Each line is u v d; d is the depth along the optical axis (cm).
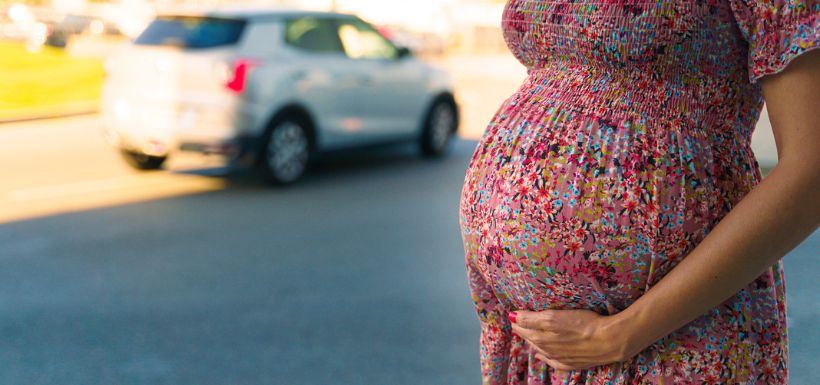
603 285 138
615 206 135
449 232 677
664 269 135
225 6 929
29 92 1644
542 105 146
